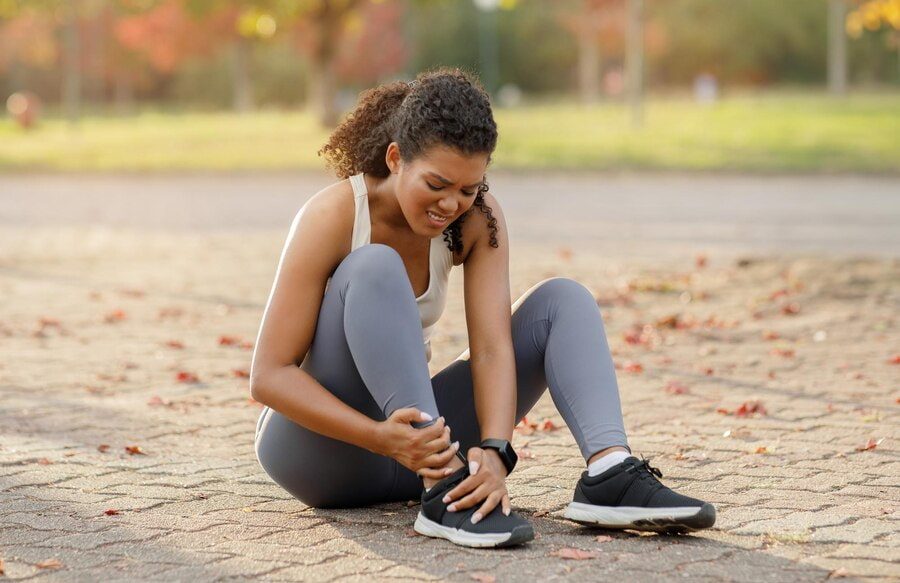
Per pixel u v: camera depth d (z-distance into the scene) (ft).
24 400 21.83
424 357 12.91
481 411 13.15
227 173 82.89
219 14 168.14
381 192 13.05
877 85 257.34
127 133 126.21
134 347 27.76
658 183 70.90
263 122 145.89
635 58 110.93
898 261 36.29
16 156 95.91
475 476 12.66
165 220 56.34
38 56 212.02
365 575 11.82
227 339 28.12
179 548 12.84
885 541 12.85
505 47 266.77
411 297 12.74
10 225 54.44
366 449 13.69
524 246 44.39
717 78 258.16
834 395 21.63
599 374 13.15
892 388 22.11
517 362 13.66
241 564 12.25
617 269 38.17
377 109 13.21
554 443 18.35
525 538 12.51
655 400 21.57
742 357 25.64
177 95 256.93
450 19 259.80
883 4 69.56
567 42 256.11
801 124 108.88
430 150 12.18
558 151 86.69
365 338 12.55
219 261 42.42
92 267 41.37
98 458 17.37
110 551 12.76
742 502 14.62
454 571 11.90
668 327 29.32
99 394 22.57
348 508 14.49
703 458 17.11
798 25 249.34
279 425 13.75
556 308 13.44
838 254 40.68
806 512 14.07
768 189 66.33
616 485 12.84
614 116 135.64
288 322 12.96
